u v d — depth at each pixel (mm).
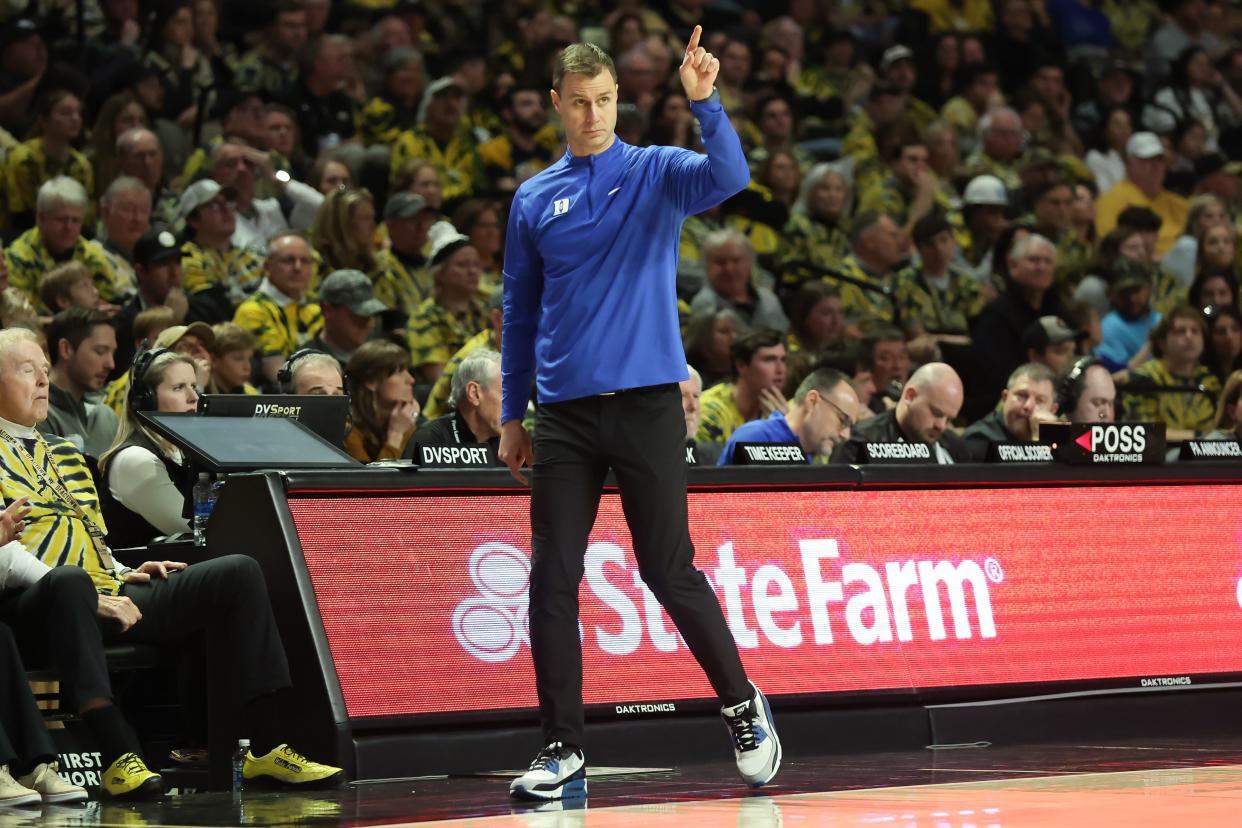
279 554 11719
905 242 27234
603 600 12602
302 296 20781
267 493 11812
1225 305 25703
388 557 12000
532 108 29188
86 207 20781
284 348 20000
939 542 14031
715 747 12594
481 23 32469
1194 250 30125
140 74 25141
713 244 23422
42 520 12164
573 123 10797
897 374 21594
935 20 37938
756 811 9102
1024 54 36500
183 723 12562
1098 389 17906
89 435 16438
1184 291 28859
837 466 13797
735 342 18969
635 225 10711
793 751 12805
